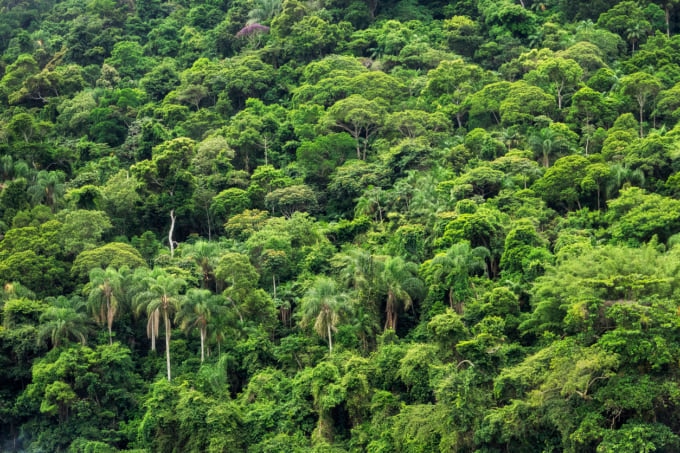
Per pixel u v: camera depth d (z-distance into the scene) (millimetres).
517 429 125875
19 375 162250
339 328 158125
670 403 120875
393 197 196875
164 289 162500
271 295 175000
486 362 136500
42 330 160375
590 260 143625
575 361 125375
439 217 179500
